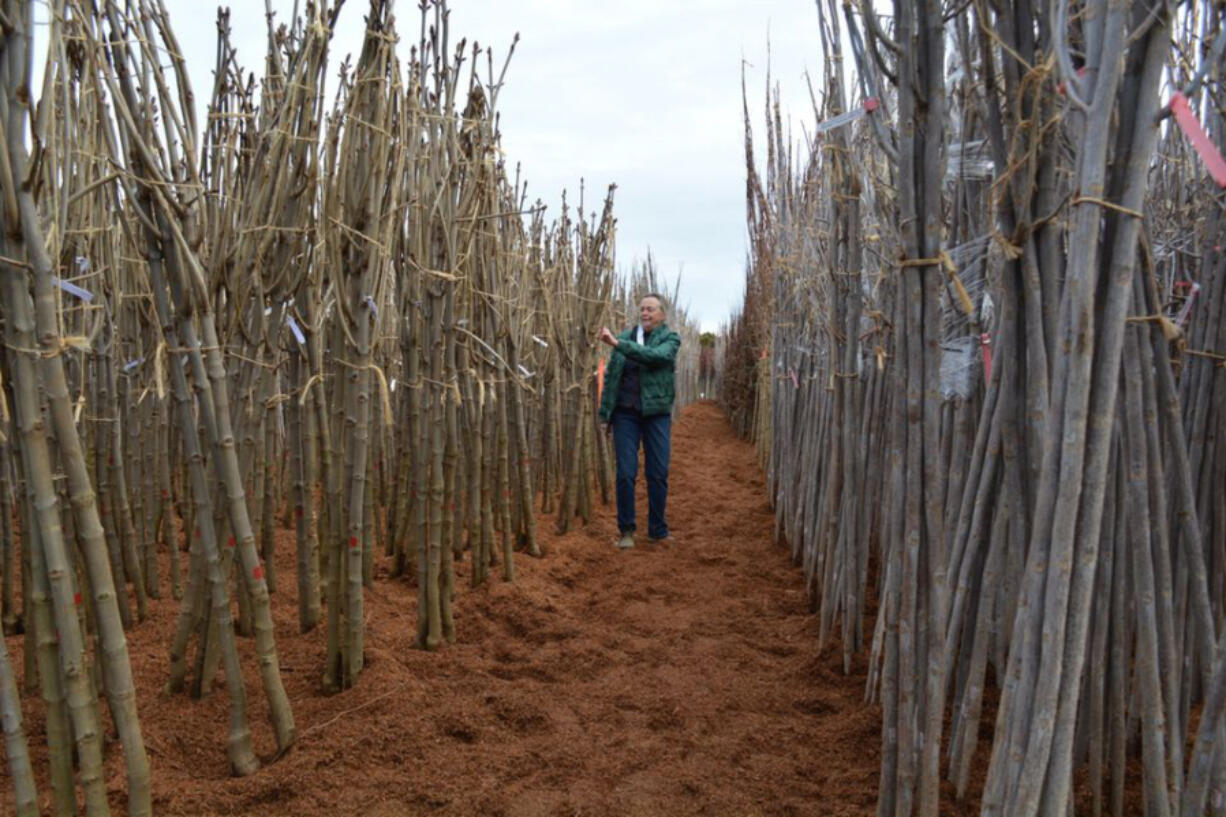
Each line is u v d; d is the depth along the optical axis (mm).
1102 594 1948
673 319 14070
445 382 3338
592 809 2242
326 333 3914
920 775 1946
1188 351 2271
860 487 3152
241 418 3168
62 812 1877
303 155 2826
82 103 2230
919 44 1666
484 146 3773
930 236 1714
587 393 5828
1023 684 1453
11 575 3037
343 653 2814
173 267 2111
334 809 2166
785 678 3215
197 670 2646
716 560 5125
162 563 3861
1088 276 1308
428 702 2779
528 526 4883
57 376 1646
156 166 1974
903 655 1852
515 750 2549
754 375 11430
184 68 2051
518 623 3703
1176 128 2615
